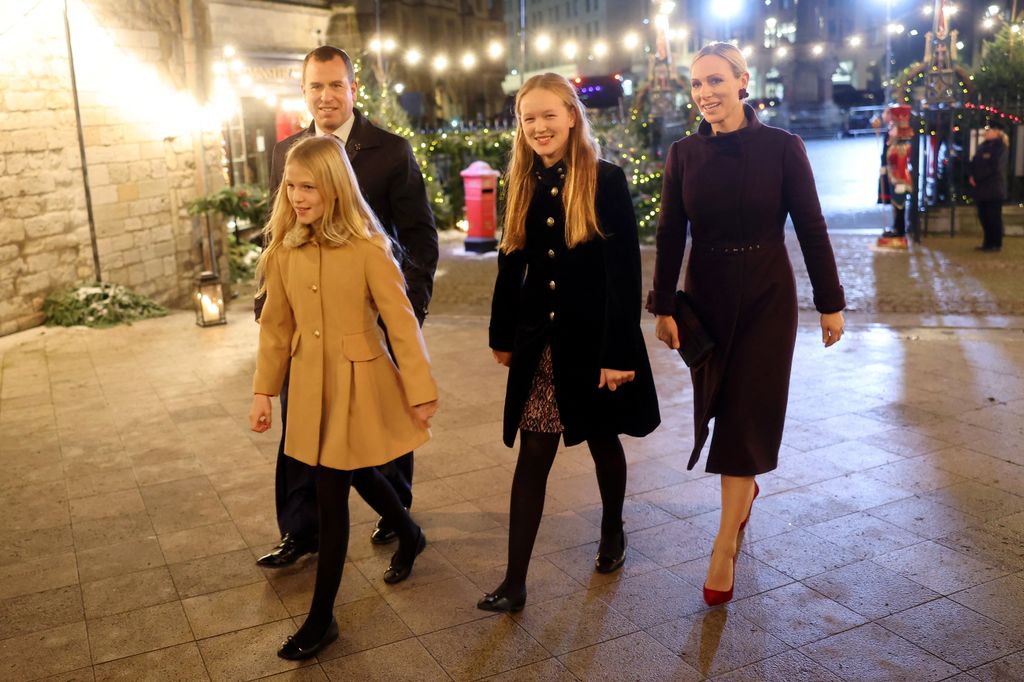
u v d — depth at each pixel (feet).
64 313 26.71
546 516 12.56
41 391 19.85
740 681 8.69
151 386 20.01
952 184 41.01
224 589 10.93
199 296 26.00
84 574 11.39
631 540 11.77
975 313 25.18
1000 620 9.58
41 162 26.81
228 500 13.64
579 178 9.60
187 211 32.50
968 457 14.14
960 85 46.24
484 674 8.95
